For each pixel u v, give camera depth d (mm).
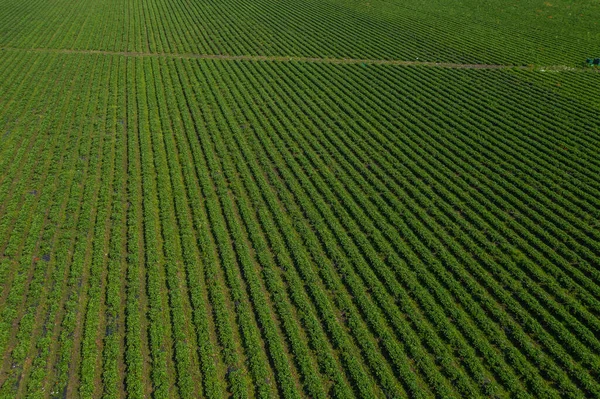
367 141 55562
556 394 28844
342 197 45562
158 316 33344
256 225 42125
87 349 31000
